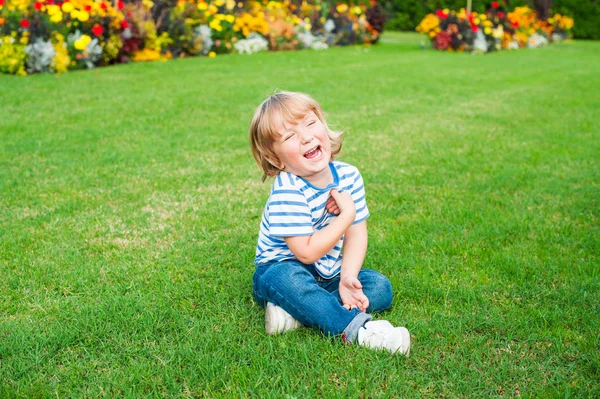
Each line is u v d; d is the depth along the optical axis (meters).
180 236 3.04
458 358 1.95
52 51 8.13
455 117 6.00
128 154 4.48
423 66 10.05
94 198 3.58
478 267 2.65
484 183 3.88
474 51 13.12
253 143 2.20
